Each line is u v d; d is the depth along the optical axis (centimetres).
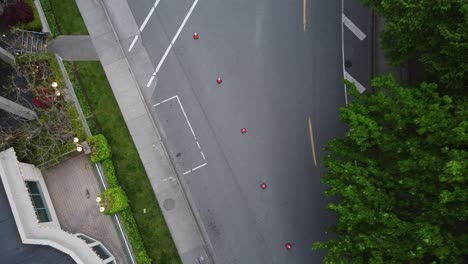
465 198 1293
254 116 2372
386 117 1538
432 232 1340
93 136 2306
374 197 1477
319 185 2267
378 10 1820
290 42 2427
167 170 2344
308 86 2373
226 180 2319
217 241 2262
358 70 2364
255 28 2461
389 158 1633
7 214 1892
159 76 2456
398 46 1800
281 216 2259
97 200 2189
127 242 2223
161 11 2530
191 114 2403
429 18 1583
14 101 2325
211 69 2441
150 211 2305
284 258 2222
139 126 2400
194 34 2486
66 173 2322
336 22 2420
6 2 2372
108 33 2520
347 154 1688
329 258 1523
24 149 2183
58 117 2247
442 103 1656
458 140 1353
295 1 2462
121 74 2466
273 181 2295
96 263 1903
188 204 2305
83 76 2472
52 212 2222
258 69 2417
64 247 1859
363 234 1466
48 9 2536
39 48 2422
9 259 1859
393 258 1439
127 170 2353
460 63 1545
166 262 2252
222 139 2364
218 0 2511
